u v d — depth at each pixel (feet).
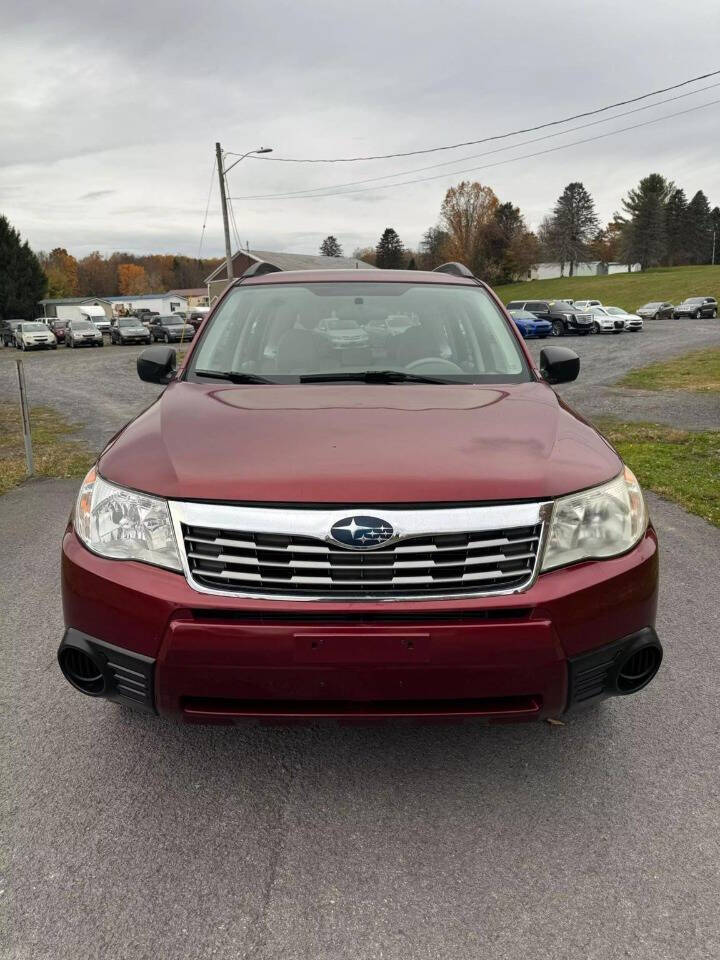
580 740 8.68
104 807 7.51
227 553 6.55
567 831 7.17
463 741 8.68
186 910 6.23
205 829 7.20
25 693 9.72
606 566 6.91
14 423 38.17
